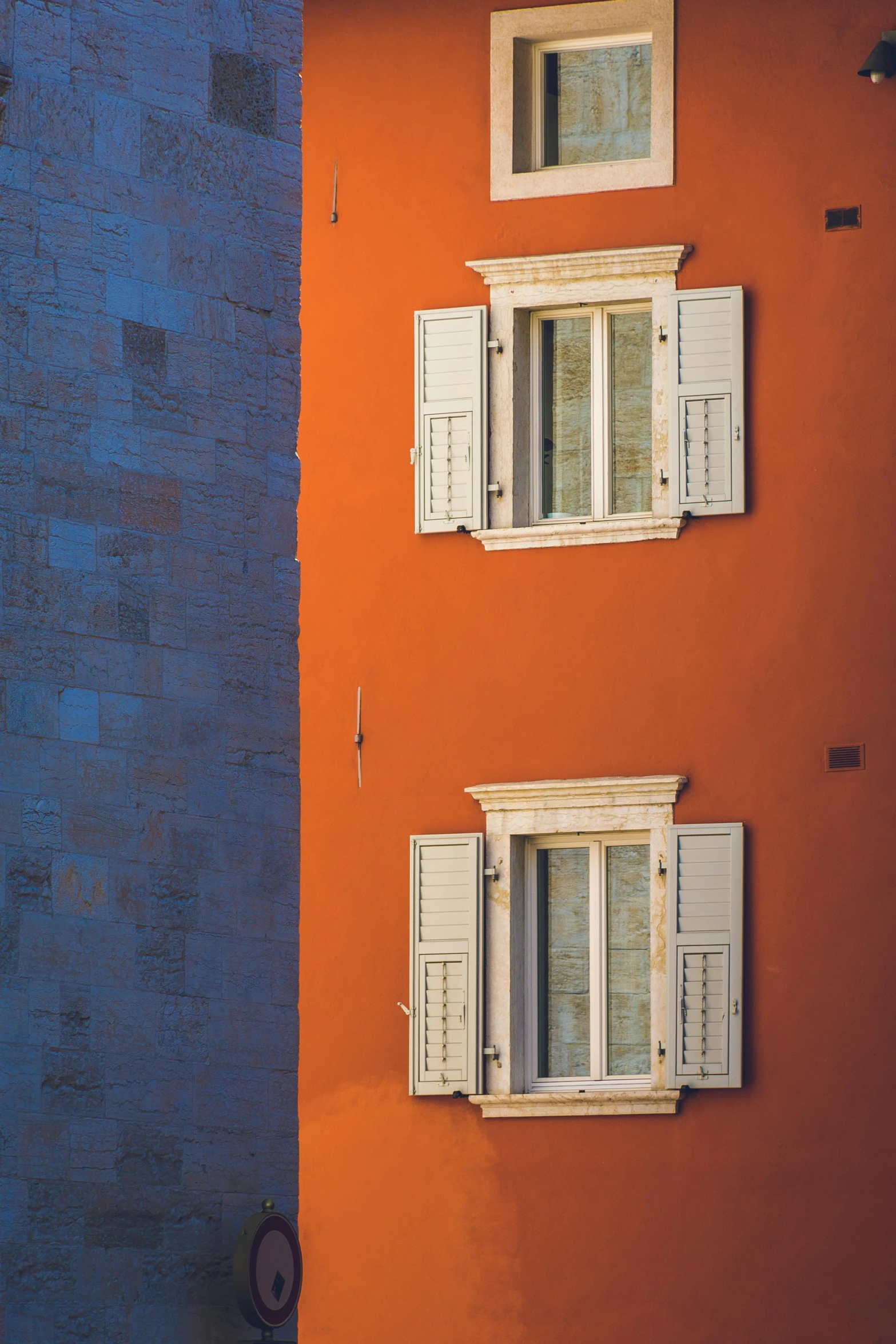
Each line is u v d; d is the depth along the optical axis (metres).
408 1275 29.88
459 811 30.67
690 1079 29.42
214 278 22.47
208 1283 21.47
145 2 22.34
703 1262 29.19
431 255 31.73
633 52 31.84
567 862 30.73
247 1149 21.88
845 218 30.59
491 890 30.42
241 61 22.91
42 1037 20.62
